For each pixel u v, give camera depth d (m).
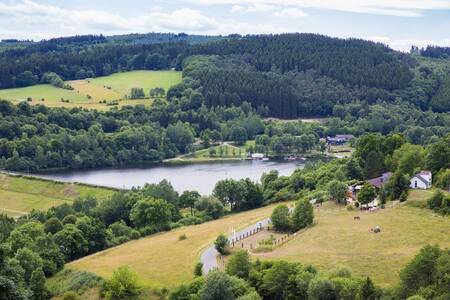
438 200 150.88
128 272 120.44
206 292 103.25
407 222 142.38
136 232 170.00
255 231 155.00
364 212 159.00
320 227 147.25
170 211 184.62
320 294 94.94
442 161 180.88
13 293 102.06
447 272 87.88
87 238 156.75
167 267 132.75
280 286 104.69
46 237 142.38
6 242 138.75
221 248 137.62
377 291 91.81
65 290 124.62
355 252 123.81
